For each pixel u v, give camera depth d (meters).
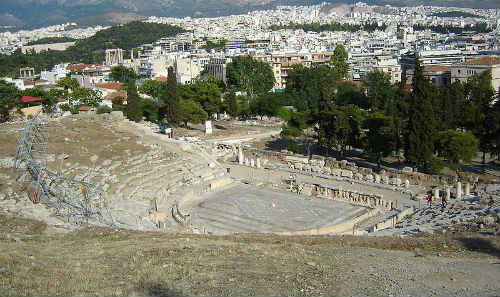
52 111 156.38
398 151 99.00
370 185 81.75
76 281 32.25
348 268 36.06
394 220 64.00
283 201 74.50
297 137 127.56
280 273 34.62
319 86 174.62
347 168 93.81
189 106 137.25
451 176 82.94
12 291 29.61
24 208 56.91
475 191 74.44
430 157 87.62
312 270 35.44
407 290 31.03
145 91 184.62
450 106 103.88
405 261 38.09
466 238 45.84
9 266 33.97
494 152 92.31
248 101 169.00
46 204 59.66
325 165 97.38
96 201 64.19
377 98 149.75
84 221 54.41
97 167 78.06
